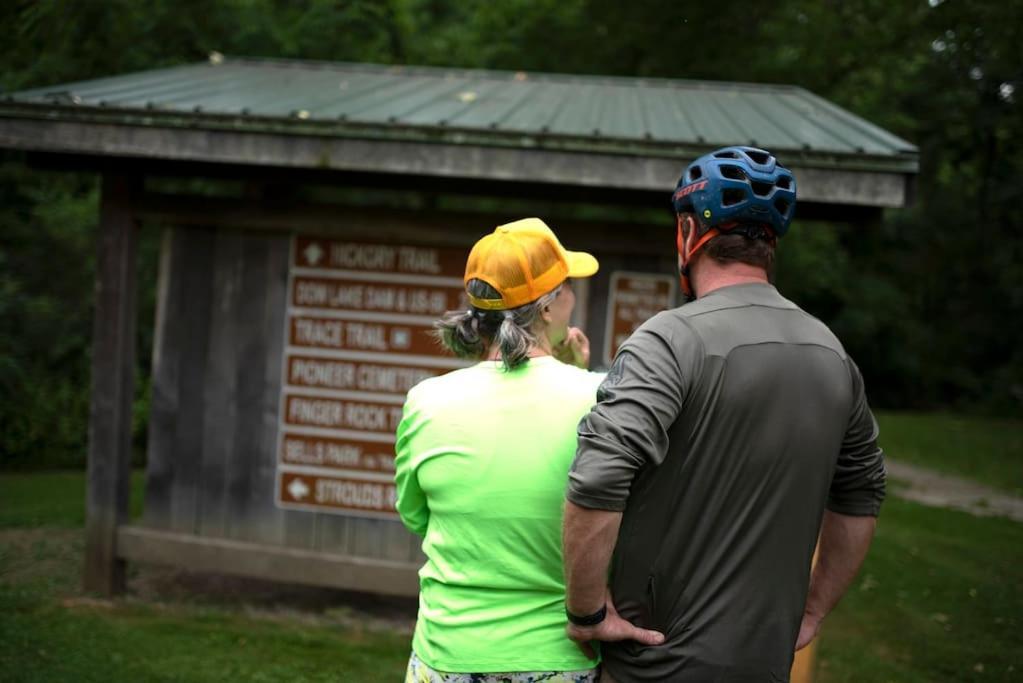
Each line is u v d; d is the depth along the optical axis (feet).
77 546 18.22
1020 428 47.42
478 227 14.39
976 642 14.67
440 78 19.77
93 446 15.08
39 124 12.82
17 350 30.32
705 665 4.73
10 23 18.63
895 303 67.46
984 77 38.04
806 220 14.20
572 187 14.80
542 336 5.74
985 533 22.94
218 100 13.85
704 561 4.78
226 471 15.15
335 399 14.90
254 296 15.03
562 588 5.24
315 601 15.80
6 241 32.58
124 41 23.30
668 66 31.68
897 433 44.47
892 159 11.51
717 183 5.09
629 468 4.55
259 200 14.69
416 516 5.90
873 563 19.42
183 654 12.73
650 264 14.38
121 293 14.94
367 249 14.76
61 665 11.91
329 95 15.46
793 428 4.80
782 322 5.00
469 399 5.46
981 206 61.00
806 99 18.62
